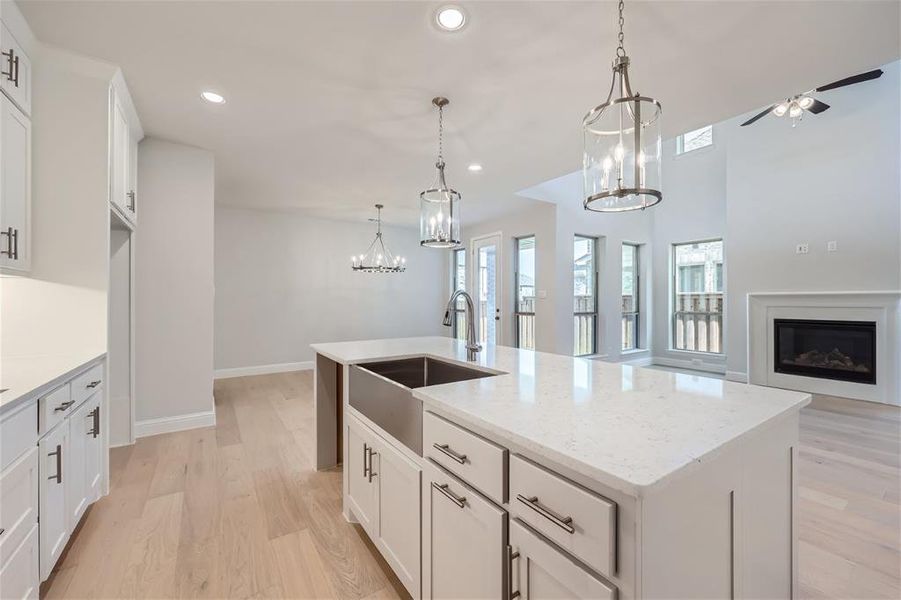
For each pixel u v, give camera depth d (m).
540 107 2.64
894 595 1.53
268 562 1.73
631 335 6.75
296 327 6.21
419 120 2.83
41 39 1.96
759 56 2.07
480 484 1.09
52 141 2.12
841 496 2.26
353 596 1.55
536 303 5.79
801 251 4.69
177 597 1.53
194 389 3.39
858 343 4.33
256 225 5.89
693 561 0.86
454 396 1.29
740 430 0.96
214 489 2.38
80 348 2.18
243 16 1.79
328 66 2.18
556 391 1.36
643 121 1.38
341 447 2.75
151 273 3.18
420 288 7.53
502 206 5.59
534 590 0.93
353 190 4.69
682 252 6.47
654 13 1.75
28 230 2.01
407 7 1.74
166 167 3.21
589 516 0.79
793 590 1.21
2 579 1.21
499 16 1.79
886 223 4.14
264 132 3.02
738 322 5.27
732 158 5.30
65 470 1.68
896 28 1.83
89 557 1.75
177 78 2.30
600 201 1.59
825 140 4.52
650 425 1.00
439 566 1.29
